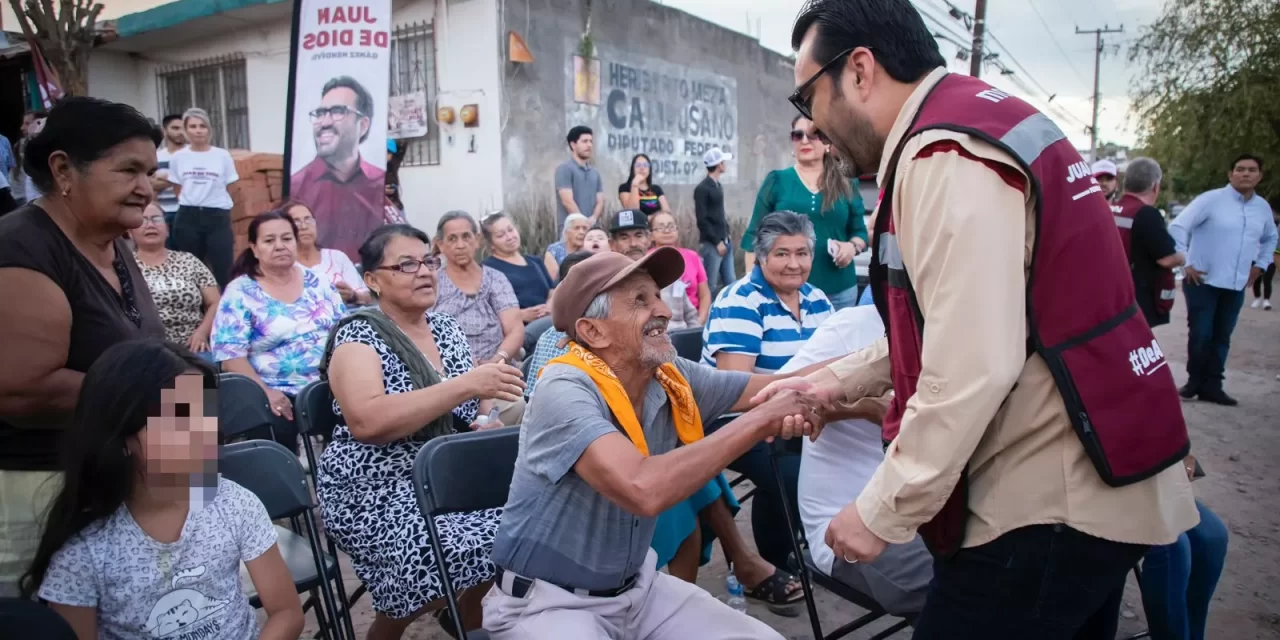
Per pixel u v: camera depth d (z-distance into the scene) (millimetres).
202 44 10773
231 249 7422
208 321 4758
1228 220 6277
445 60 9164
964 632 1562
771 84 14688
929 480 1367
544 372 1926
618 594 2006
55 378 1896
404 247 2881
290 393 3990
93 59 11016
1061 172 1391
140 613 1725
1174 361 8406
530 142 9328
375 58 5664
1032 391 1413
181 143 7602
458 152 9234
